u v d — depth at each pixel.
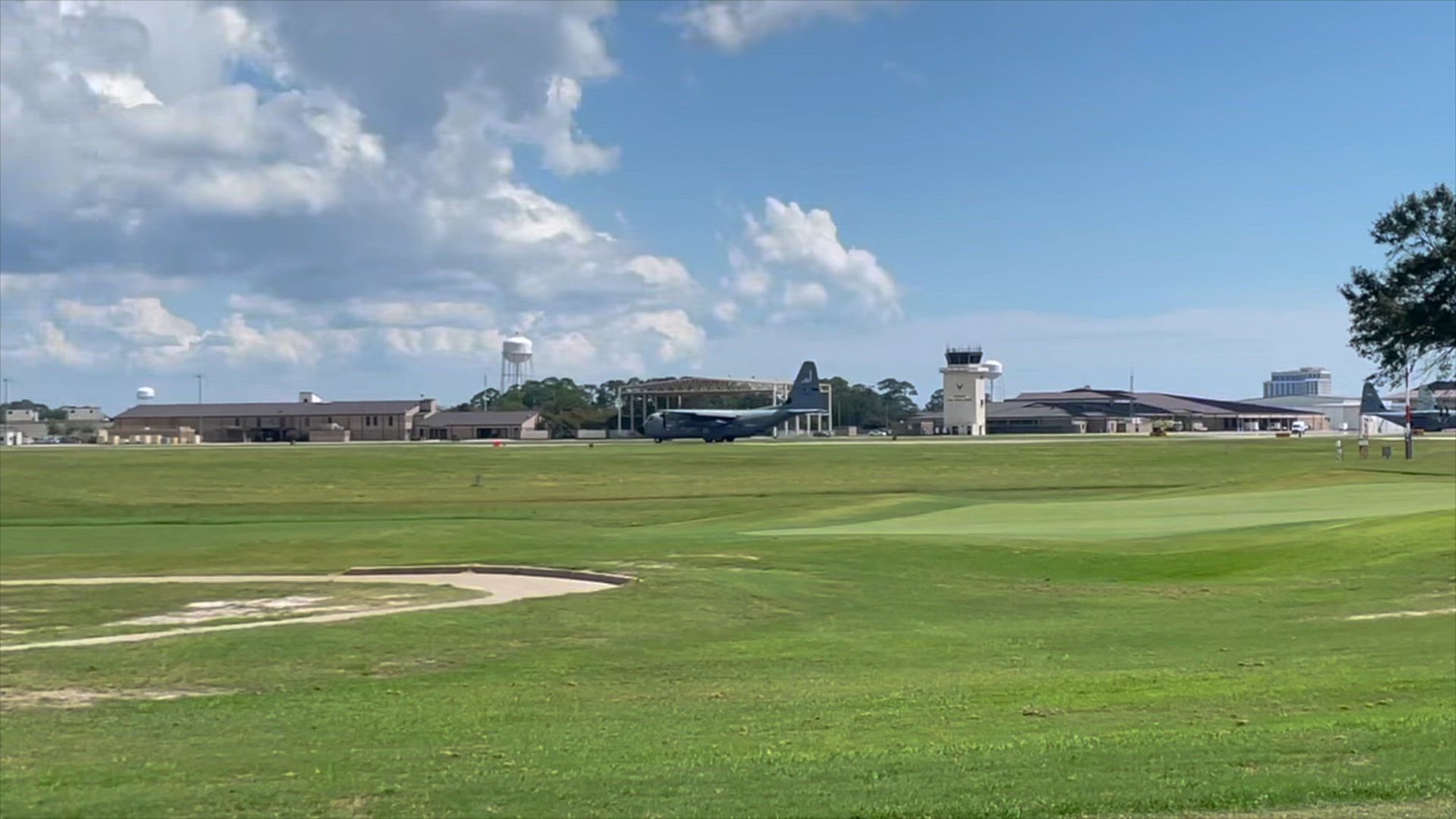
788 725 13.01
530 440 164.88
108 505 56.25
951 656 17.98
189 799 10.22
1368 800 8.60
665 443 130.50
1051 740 11.38
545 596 24.30
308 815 9.56
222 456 93.81
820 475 73.19
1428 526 30.44
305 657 18.67
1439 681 13.77
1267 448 96.00
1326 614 20.91
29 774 11.60
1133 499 51.28
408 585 26.62
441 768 11.23
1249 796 8.73
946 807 8.85
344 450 110.31
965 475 72.38
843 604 23.53
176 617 22.53
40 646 19.55
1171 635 19.22
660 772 10.61
